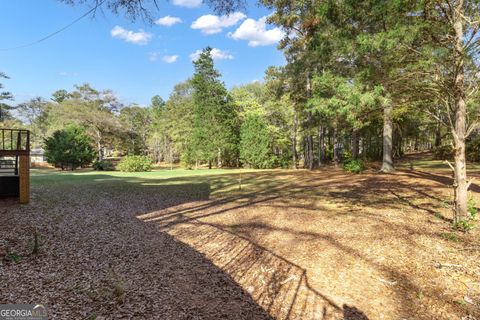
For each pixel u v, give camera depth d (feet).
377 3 18.94
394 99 24.23
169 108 148.97
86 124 117.50
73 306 12.28
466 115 23.30
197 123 108.68
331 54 25.84
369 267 16.42
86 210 31.83
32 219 26.09
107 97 128.26
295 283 15.24
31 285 13.80
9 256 16.99
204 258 19.10
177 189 51.08
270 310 12.91
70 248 19.60
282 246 20.71
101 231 24.38
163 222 28.63
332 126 60.70
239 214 31.27
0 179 35.86
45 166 123.24
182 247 21.25
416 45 20.26
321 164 87.86
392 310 12.55
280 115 110.52
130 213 32.19
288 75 70.85
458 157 21.57
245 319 12.18
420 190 34.94
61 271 15.75
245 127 106.11
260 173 77.30
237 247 21.09
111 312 12.02
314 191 41.83
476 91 21.74
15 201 33.71
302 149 130.41
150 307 12.70
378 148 92.79
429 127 91.15
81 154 105.29
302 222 26.32
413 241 19.40
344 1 20.39
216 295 14.20
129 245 21.26
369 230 22.35
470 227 20.65
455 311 12.21
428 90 22.66
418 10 18.21
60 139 103.40
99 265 17.08
